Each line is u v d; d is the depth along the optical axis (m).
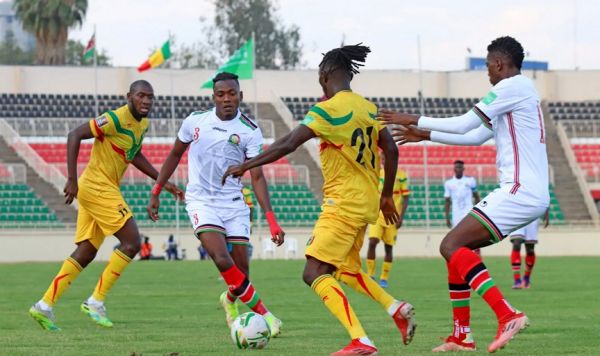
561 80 83.12
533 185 12.76
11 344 14.61
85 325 18.12
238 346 13.73
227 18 125.56
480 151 73.31
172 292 27.89
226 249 15.68
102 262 53.28
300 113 78.00
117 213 17.97
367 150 12.59
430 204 66.56
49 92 77.69
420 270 41.28
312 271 12.65
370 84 82.69
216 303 23.73
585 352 13.23
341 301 12.41
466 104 81.19
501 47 13.14
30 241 58.53
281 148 12.30
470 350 13.22
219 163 15.88
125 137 18.02
